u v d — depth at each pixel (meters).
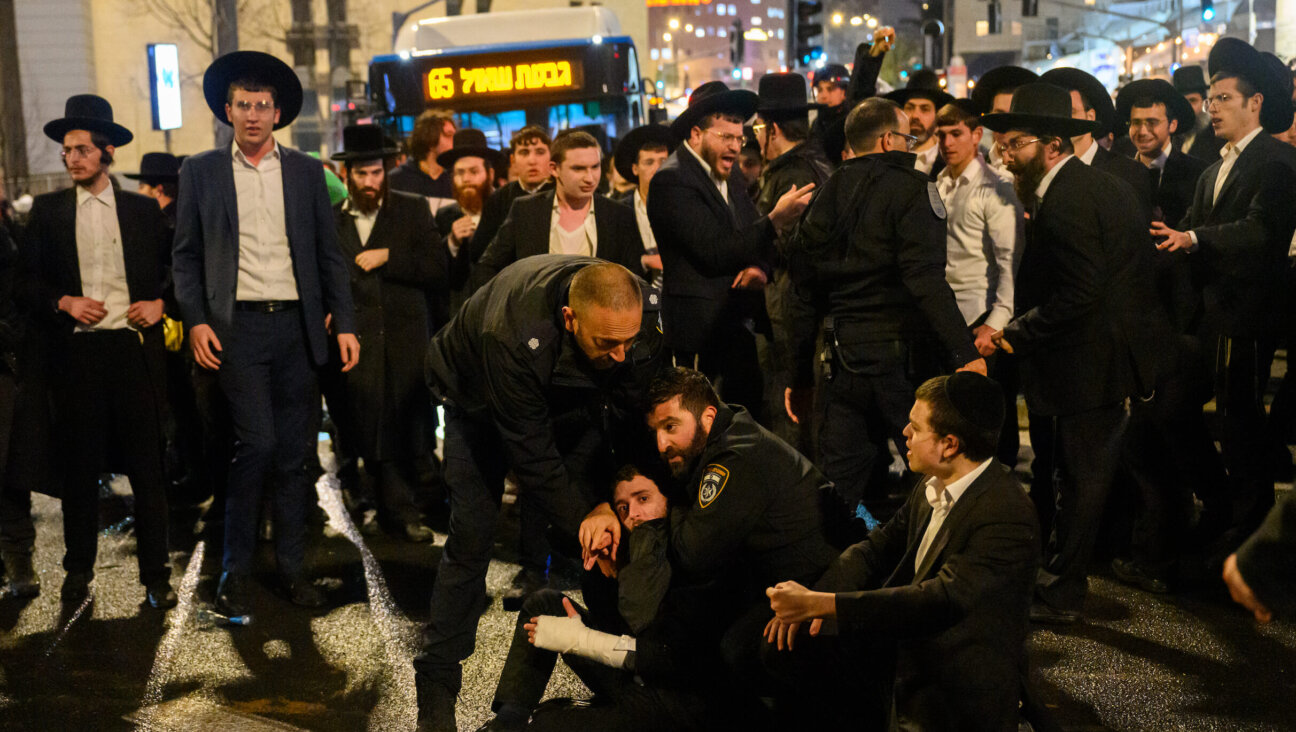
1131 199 4.21
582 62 10.88
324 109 44.06
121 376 4.94
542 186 5.57
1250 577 2.19
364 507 6.36
